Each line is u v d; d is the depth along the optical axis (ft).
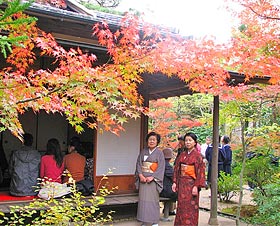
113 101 11.32
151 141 19.79
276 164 25.41
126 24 14.01
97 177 22.76
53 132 30.22
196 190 17.85
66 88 9.78
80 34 19.62
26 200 19.43
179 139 22.84
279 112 23.90
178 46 14.61
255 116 20.10
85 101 10.38
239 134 34.17
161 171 19.60
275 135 20.58
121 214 22.16
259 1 17.21
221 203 27.73
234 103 19.39
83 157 21.65
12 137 28.55
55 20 17.90
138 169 19.93
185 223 17.81
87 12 20.62
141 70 13.88
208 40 15.30
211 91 17.02
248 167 22.88
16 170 20.04
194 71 15.96
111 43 13.74
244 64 16.33
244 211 24.66
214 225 20.97
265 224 17.24
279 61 16.53
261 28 17.72
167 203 22.12
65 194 18.22
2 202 18.80
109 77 10.72
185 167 18.13
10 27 8.85
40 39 12.39
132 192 24.03
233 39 16.05
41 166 20.07
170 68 14.76
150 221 19.38
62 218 11.01
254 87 19.51
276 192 17.33
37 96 9.54
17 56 13.01
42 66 18.97
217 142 21.70
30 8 15.30
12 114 8.59
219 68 15.88
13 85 9.17
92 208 11.87
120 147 23.85
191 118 47.70
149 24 14.37
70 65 11.03
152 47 14.60
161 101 37.35
